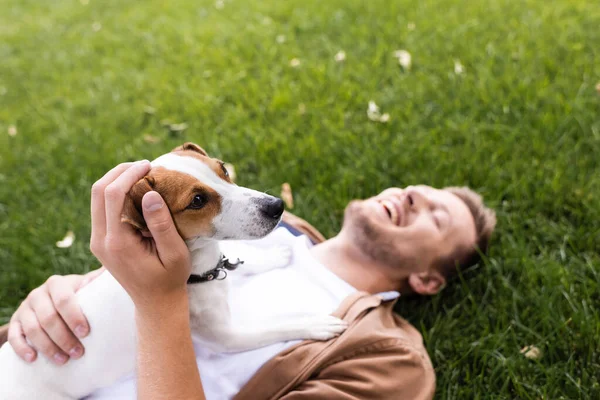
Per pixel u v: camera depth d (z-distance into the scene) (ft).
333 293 3.00
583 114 4.45
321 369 2.67
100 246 2.19
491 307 3.44
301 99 5.20
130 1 7.84
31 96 6.00
